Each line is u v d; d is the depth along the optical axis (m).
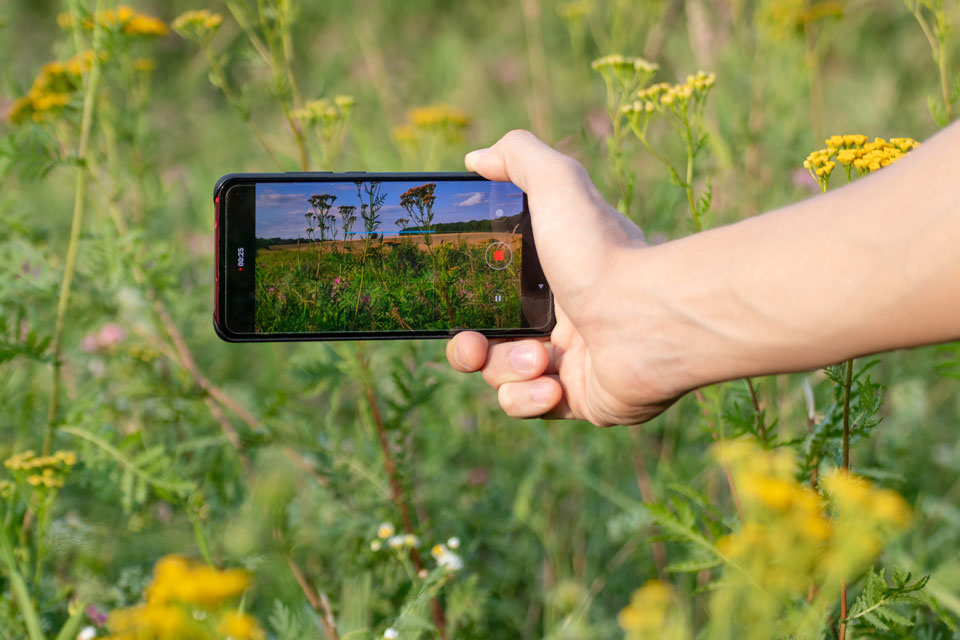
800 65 3.20
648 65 2.04
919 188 0.81
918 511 2.41
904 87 4.15
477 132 5.00
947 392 3.20
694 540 1.53
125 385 2.68
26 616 1.69
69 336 2.93
